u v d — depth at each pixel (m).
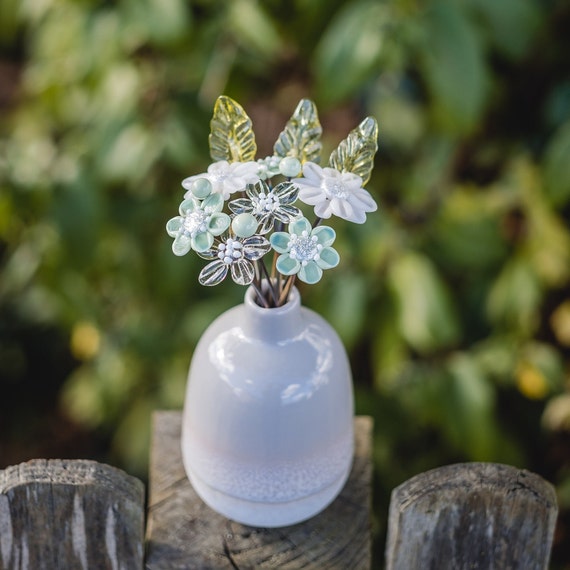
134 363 1.14
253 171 0.63
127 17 0.99
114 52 1.01
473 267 1.03
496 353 1.00
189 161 1.02
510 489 0.64
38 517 0.65
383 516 1.02
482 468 0.65
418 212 1.03
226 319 0.69
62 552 0.66
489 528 0.65
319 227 0.61
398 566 0.66
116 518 0.65
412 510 0.64
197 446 0.68
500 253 1.02
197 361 0.68
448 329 0.98
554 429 1.01
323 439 0.67
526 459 1.04
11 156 1.03
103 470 0.65
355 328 0.99
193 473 0.70
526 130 1.05
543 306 1.06
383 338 1.00
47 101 1.13
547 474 1.05
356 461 0.74
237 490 0.68
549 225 1.00
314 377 0.66
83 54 1.03
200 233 0.61
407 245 1.02
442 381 0.98
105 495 0.64
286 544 0.69
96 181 1.03
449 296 1.05
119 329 1.14
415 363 1.05
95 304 1.13
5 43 1.31
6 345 1.32
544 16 0.96
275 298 0.67
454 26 0.93
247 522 0.70
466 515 0.64
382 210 1.02
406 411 1.02
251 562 0.69
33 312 1.31
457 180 1.08
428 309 0.97
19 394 1.37
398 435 1.03
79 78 1.05
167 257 1.05
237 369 0.66
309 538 0.70
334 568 0.68
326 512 0.71
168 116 1.03
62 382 1.38
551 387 0.99
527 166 1.02
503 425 1.05
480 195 1.03
